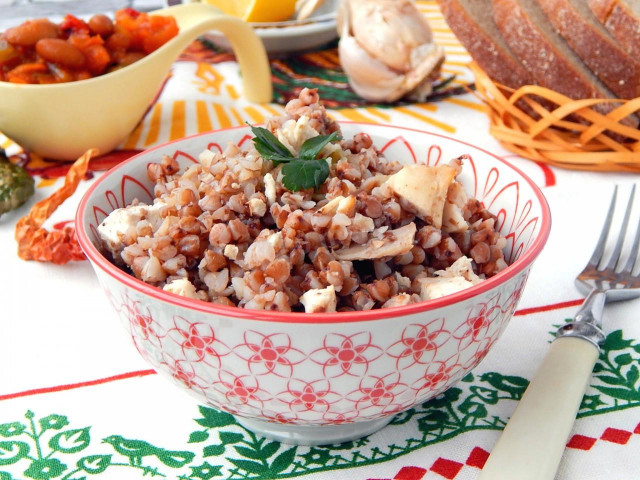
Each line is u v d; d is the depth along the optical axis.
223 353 0.28
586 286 0.40
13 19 0.87
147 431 0.33
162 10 0.60
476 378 0.35
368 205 0.31
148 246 0.32
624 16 0.50
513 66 0.53
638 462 0.31
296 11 0.72
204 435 0.33
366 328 0.27
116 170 0.36
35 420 0.33
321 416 0.30
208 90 0.63
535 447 0.29
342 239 0.31
